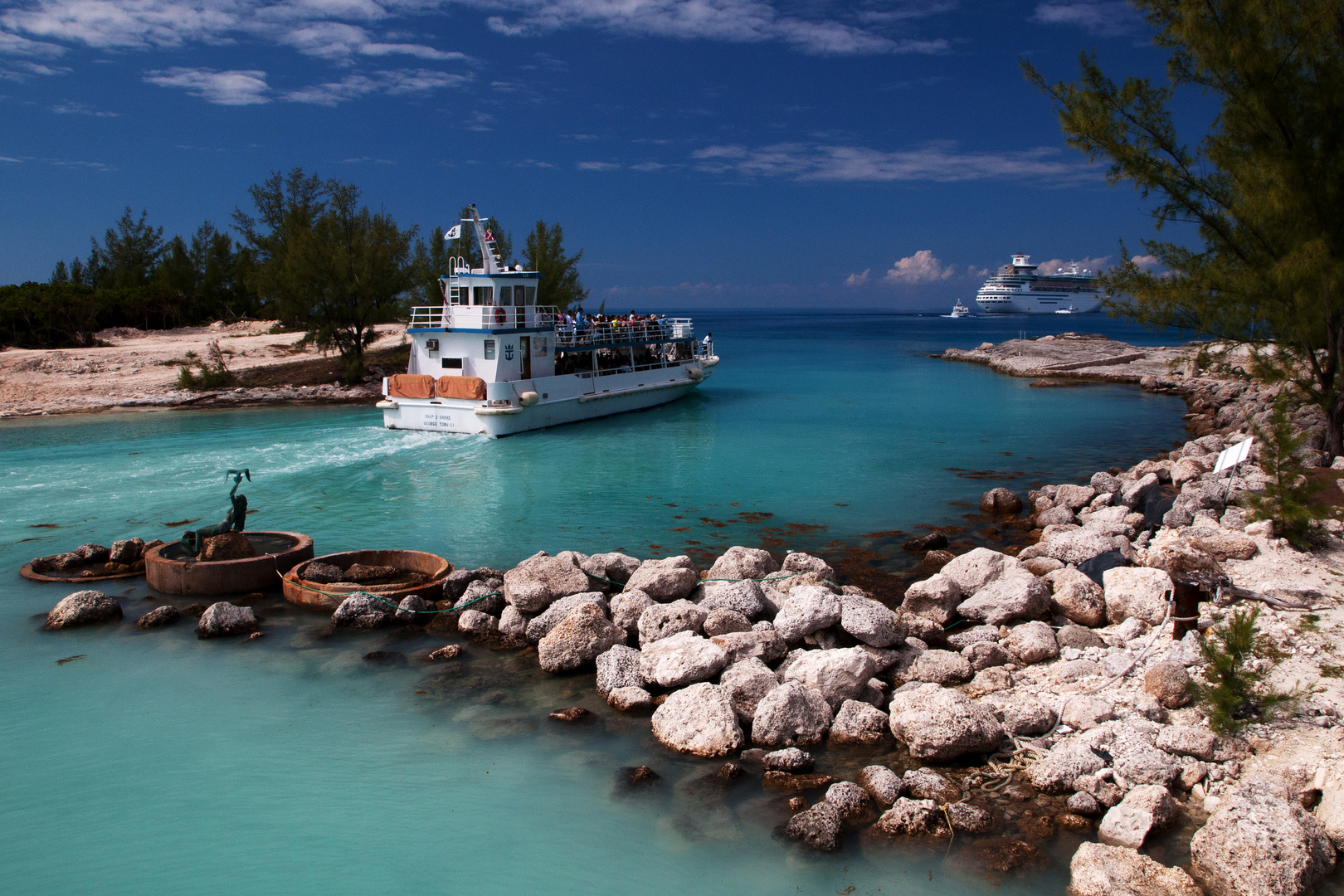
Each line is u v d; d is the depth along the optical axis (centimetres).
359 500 2181
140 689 1086
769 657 1098
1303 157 1767
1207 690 892
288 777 884
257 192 7325
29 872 737
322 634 1277
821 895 698
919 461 2712
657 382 4022
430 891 713
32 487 2275
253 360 5272
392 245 4756
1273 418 1543
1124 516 1773
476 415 3078
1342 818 695
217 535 1507
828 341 11456
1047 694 1009
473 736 968
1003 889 698
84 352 5322
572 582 1322
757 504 2152
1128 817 745
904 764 891
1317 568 1236
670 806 827
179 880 729
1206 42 1767
